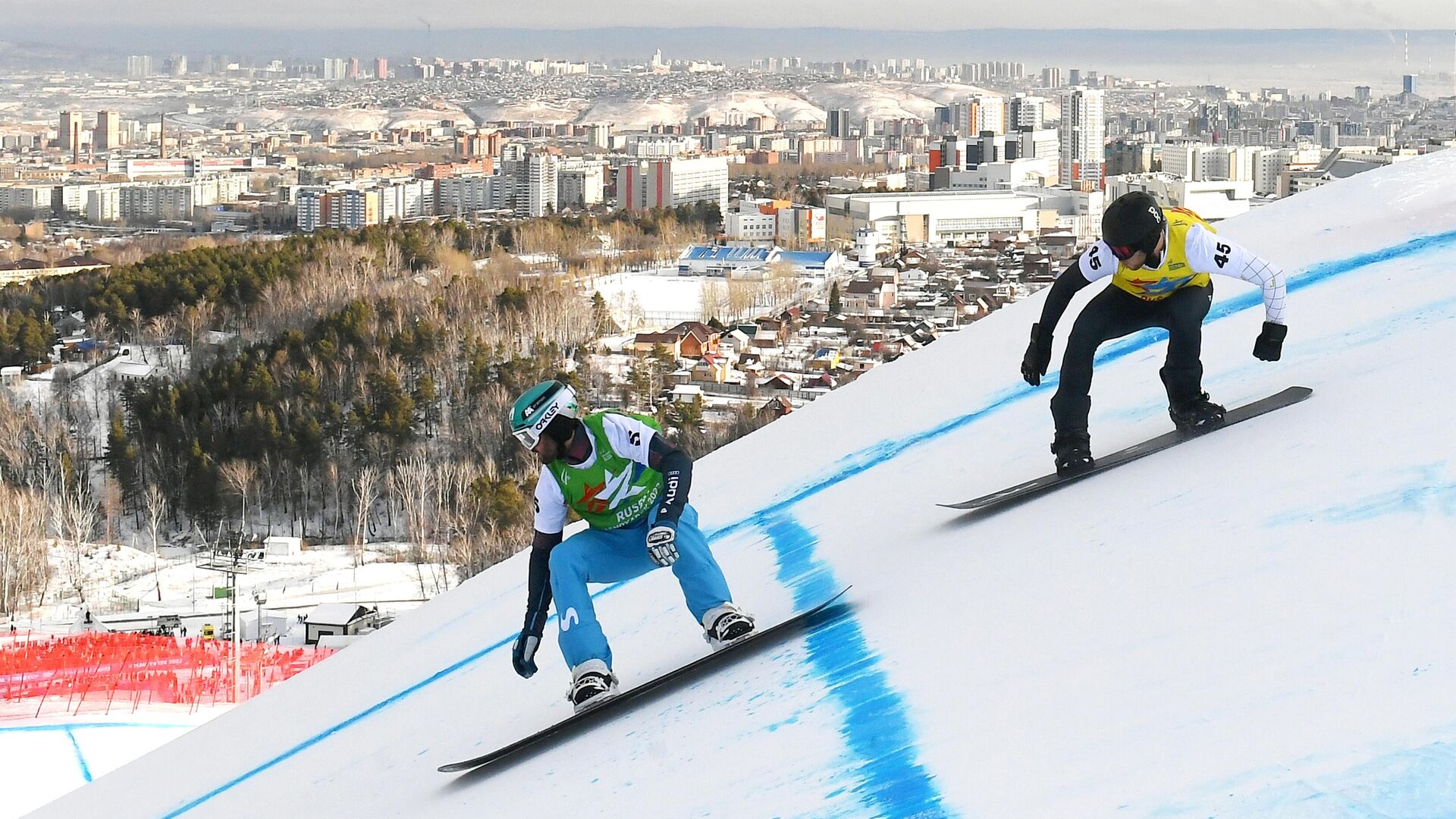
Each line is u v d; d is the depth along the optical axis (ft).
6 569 182.70
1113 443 22.20
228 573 163.53
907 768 13.23
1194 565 15.44
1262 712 11.86
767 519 27.32
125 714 110.73
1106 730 12.58
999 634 15.74
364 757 22.77
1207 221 18.88
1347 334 23.52
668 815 14.42
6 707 113.80
